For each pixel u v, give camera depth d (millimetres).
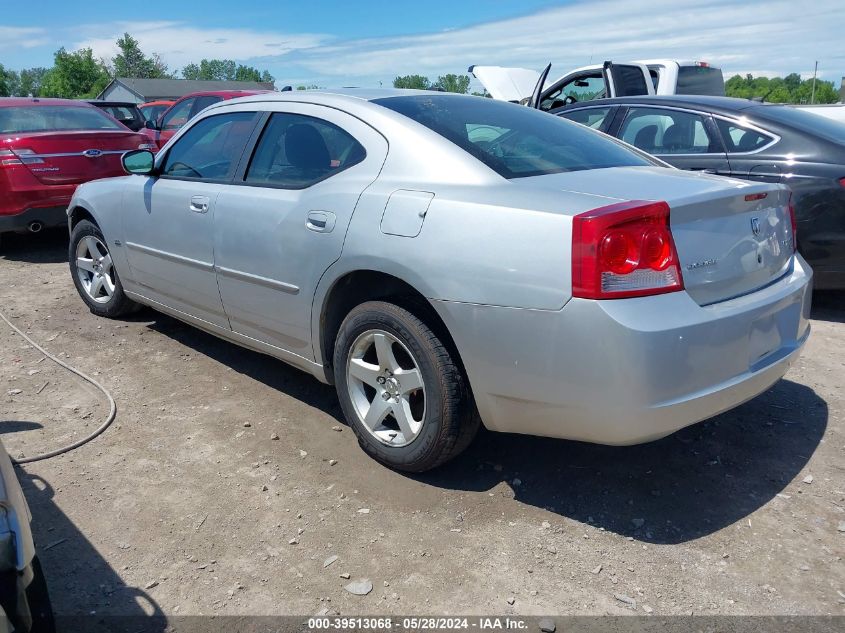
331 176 3389
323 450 3484
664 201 2555
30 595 1945
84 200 5152
